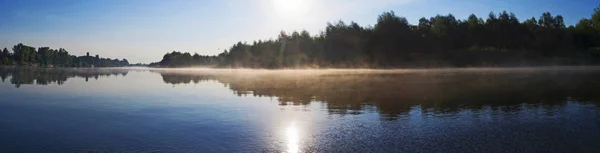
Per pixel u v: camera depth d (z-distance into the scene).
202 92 22.39
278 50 104.38
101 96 20.12
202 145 8.99
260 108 15.01
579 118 11.48
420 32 84.69
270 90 23.17
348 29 85.94
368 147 8.66
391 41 80.31
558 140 8.88
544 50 80.38
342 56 82.81
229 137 9.78
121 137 9.85
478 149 8.27
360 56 80.56
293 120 12.14
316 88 24.19
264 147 8.79
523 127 10.38
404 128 10.60
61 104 16.61
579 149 8.11
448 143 8.85
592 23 84.62
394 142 9.05
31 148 8.80
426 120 11.73
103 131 10.58
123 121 12.13
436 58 77.88
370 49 81.25
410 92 20.47
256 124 11.49
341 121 11.86
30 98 19.17
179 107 15.42
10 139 9.67
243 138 9.67
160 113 13.78
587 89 20.25
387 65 76.56
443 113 13.04
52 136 10.01
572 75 35.12
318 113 13.57
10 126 11.36
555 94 18.12
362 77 37.69
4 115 13.51
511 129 10.16
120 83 32.44
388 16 83.06
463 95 18.52
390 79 32.91
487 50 78.62
